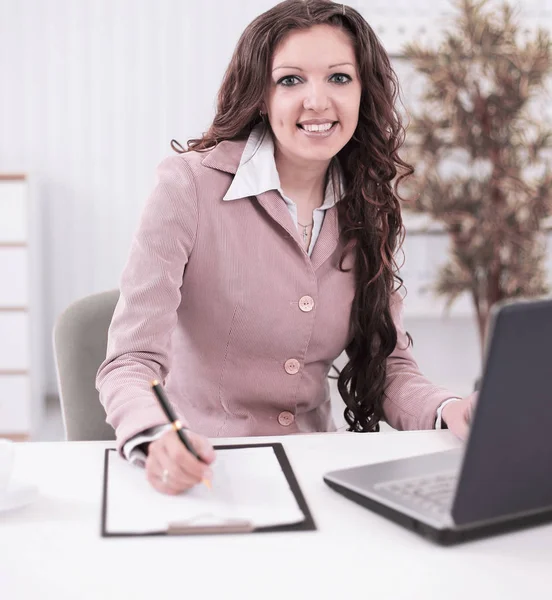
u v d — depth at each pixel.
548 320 0.81
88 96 4.05
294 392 1.54
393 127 1.60
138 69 4.06
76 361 1.58
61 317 1.60
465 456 0.84
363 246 1.59
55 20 3.98
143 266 1.40
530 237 3.83
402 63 4.07
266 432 1.55
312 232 1.59
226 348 1.51
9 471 1.01
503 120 3.72
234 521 0.95
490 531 0.93
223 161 1.51
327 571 0.86
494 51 3.64
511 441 0.85
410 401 1.52
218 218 1.47
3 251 3.50
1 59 3.98
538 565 0.88
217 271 1.48
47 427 3.82
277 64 1.45
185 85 4.10
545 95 4.04
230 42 4.09
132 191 4.12
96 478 1.11
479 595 0.81
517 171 3.75
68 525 0.96
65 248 4.12
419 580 0.84
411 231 4.19
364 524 0.97
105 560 0.87
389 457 1.21
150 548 0.90
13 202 3.49
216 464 1.15
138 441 1.12
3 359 3.55
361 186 1.59
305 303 1.50
